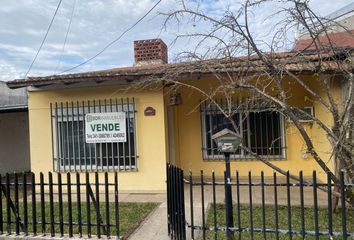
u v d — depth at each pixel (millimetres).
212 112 9836
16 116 14641
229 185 4750
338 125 5082
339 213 6332
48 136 9359
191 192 4859
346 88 6906
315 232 4340
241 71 5711
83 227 6102
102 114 8945
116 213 5266
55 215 6953
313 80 8875
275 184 4492
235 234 5438
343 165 5105
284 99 5121
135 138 8820
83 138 9156
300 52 5387
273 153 9578
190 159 10086
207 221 6109
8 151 14227
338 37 7273
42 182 5527
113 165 8945
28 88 9438
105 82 8883
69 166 9211
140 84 8320
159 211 6938
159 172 8680
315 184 4348
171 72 6562
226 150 4688
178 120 10156
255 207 6934
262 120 9648
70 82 8633
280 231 4484
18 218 5637
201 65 5676
